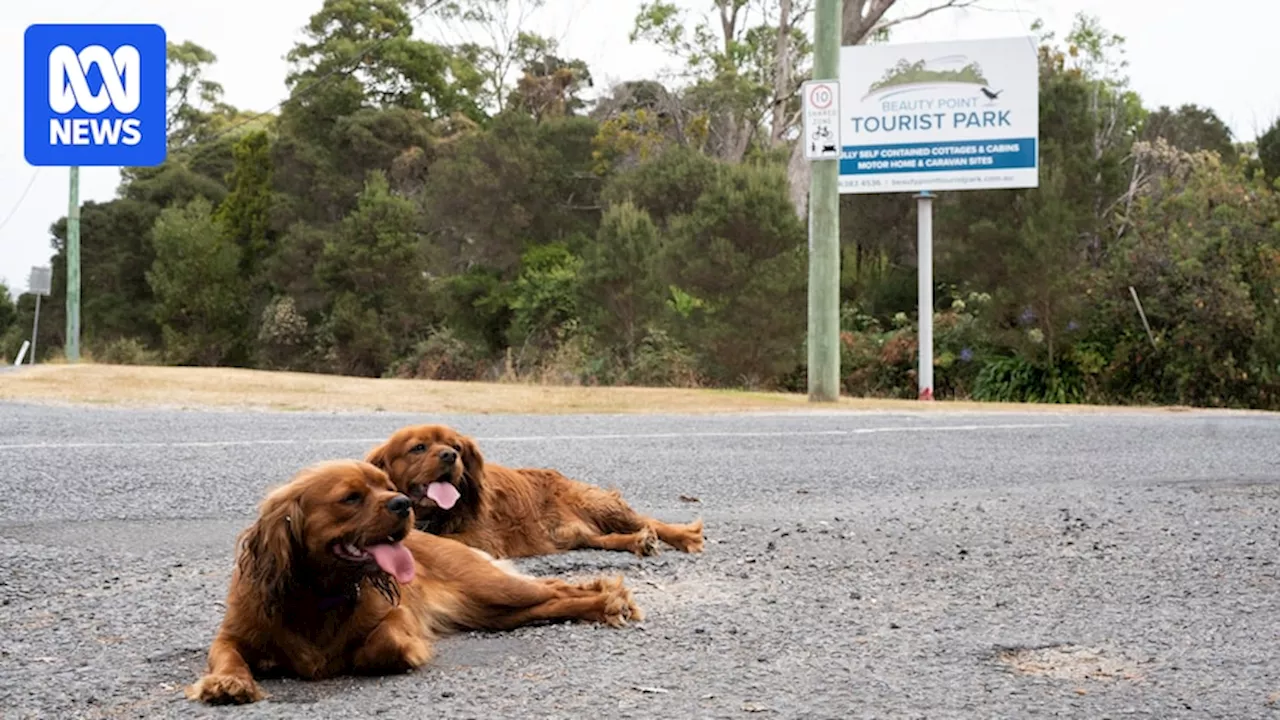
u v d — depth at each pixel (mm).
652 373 26344
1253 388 24641
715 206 25578
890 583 5520
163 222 50188
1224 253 24859
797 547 6367
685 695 3766
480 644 4402
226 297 48625
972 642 4469
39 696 3746
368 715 3539
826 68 17141
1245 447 11461
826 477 9078
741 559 6055
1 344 55750
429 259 43469
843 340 28281
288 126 50438
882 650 4348
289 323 44406
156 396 15625
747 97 42250
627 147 42656
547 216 43438
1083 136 27797
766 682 3922
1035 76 24828
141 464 9039
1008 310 26047
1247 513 7441
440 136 50250
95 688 3834
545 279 38406
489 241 42938
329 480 3793
